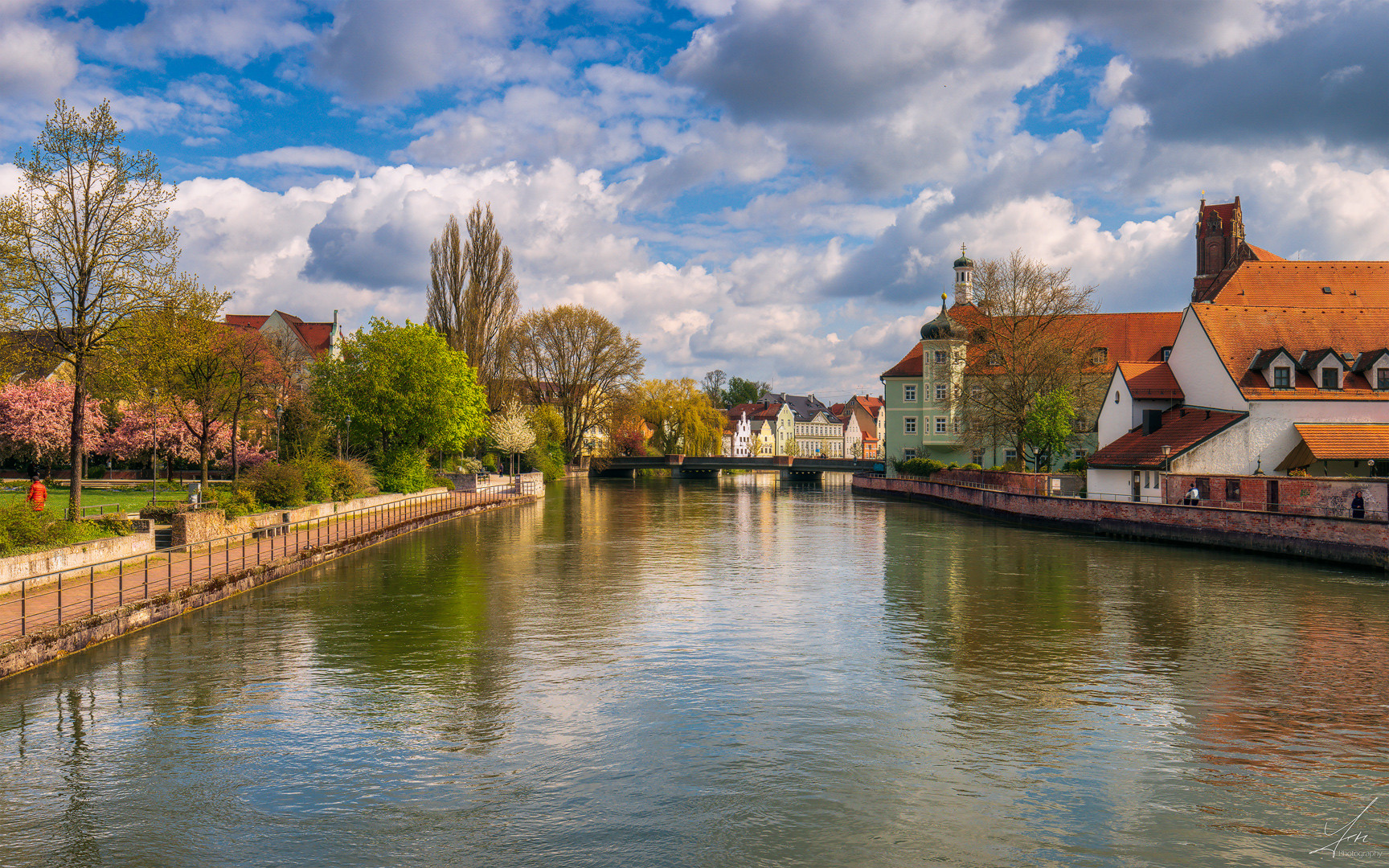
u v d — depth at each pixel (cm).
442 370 5841
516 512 6231
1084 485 5616
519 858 1002
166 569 2598
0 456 5981
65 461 6266
